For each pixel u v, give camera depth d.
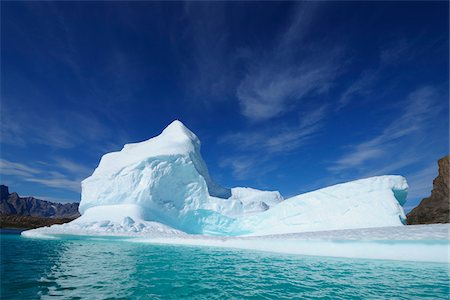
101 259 8.96
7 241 14.74
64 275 6.34
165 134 32.34
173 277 6.48
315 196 20.38
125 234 16.36
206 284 5.86
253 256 9.90
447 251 7.71
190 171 25.30
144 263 8.35
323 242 9.88
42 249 11.31
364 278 6.42
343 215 17.97
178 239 14.16
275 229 20.69
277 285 5.82
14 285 5.27
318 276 6.67
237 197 32.34
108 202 23.52
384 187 18.61
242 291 5.35
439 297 5.02
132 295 4.92
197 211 25.08
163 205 23.70
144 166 23.58
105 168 25.53
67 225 20.11
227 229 24.59
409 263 8.02
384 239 8.73
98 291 5.08
